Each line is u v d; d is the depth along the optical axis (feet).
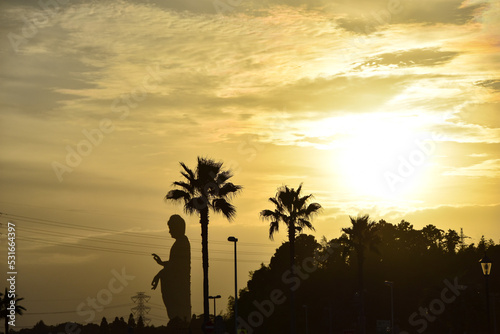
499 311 339.57
